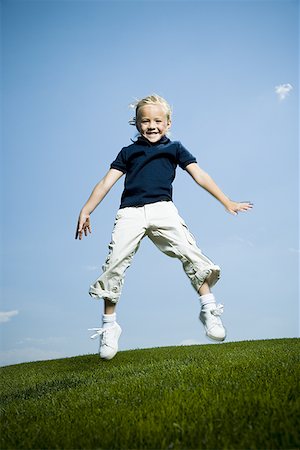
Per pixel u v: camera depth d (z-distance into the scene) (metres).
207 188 4.03
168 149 4.09
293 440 2.29
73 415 3.19
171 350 9.60
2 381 7.87
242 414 2.71
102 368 7.40
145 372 5.13
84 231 4.12
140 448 2.41
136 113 4.19
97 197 4.12
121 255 3.88
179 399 3.14
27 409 3.72
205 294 3.83
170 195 4.05
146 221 3.89
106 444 2.49
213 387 3.45
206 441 2.37
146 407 3.09
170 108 4.22
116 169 4.14
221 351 8.16
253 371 3.97
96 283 4.00
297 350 6.07
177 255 3.87
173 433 2.54
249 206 4.00
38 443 2.67
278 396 3.00
